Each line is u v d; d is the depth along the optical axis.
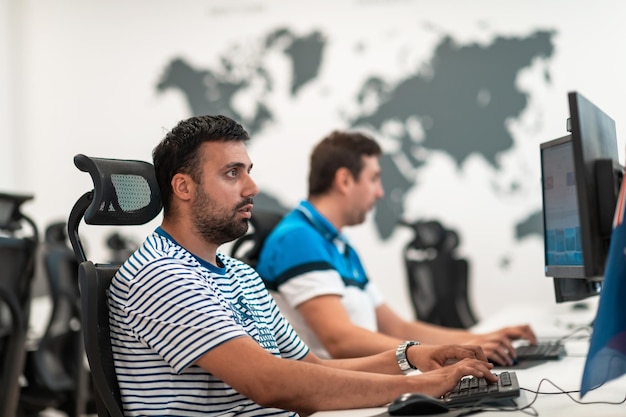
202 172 1.77
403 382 1.68
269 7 7.11
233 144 1.80
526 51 6.72
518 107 6.74
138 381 1.67
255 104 7.13
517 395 1.59
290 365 1.66
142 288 1.68
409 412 1.53
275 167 7.11
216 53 7.18
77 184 7.27
